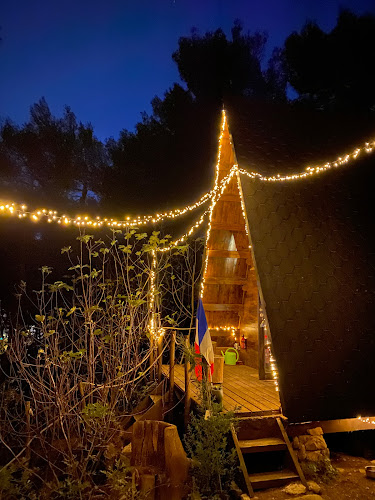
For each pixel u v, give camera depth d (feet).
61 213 50.19
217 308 34.63
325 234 24.35
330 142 30.83
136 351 25.13
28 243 48.52
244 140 27.81
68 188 52.95
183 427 25.13
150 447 18.42
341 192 26.96
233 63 51.29
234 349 35.01
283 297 21.44
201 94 51.75
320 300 21.91
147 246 26.45
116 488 15.51
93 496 16.31
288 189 25.76
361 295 22.71
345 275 23.15
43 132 51.08
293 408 19.25
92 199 54.49
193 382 26.66
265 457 20.10
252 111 30.76
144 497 15.66
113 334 24.93
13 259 47.26
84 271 47.62
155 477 16.83
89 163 54.29
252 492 17.31
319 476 18.90
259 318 29.01
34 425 21.02
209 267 33.32
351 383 20.33
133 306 24.54
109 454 18.08
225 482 17.94
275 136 29.43
